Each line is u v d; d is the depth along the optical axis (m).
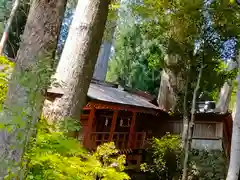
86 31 5.33
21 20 12.57
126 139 13.60
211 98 18.25
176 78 14.11
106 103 10.84
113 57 24.48
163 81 16.19
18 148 2.70
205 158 12.97
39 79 2.70
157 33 12.42
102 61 17.61
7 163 2.68
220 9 10.88
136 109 13.14
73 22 5.48
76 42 5.30
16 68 2.90
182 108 14.61
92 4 5.40
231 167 7.14
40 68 2.72
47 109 4.87
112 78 23.78
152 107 14.30
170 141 12.39
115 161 6.52
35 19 3.00
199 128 14.41
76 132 4.83
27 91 2.68
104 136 12.34
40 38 2.97
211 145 13.89
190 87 12.82
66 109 4.98
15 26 12.70
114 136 13.06
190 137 10.11
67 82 5.11
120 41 22.94
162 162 12.04
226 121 14.22
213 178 12.52
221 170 12.81
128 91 16.14
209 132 14.12
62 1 3.13
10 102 2.74
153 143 13.31
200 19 11.23
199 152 13.35
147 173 12.76
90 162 4.14
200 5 11.00
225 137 14.28
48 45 3.01
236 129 7.22
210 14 11.13
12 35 12.21
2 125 2.56
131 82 22.98
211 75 12.16
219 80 12.40
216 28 11.27
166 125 15.39
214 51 11.51
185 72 13.18
